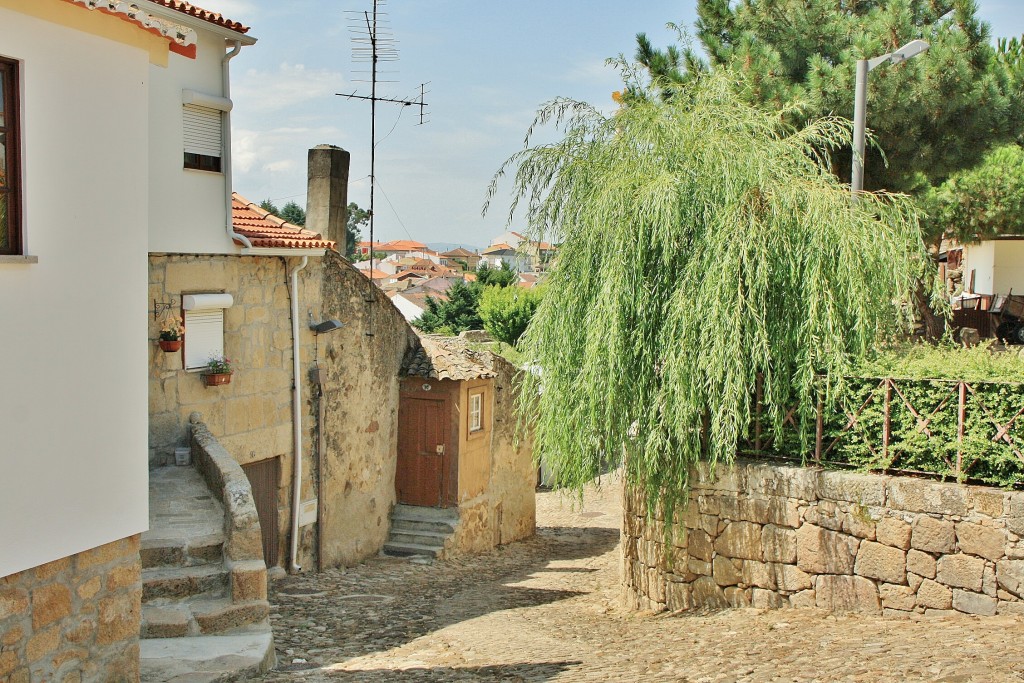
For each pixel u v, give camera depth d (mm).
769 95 14289
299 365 13242
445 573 14484
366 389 15016
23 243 5836
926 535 8438
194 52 7164
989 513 8102
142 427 6867
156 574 8562
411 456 16359
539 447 11102
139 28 6633
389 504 16062
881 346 10062
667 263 9781
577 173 10633
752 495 9547
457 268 116438
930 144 14664
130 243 6688
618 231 9883
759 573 9531
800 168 10422
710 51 15977
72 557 6336
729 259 9312
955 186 17906
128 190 6648
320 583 12891
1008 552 7992
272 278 12742
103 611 6613
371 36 23766
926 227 15539
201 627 8188
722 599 9828
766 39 15422
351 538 14727
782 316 9609
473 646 9016
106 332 6504
